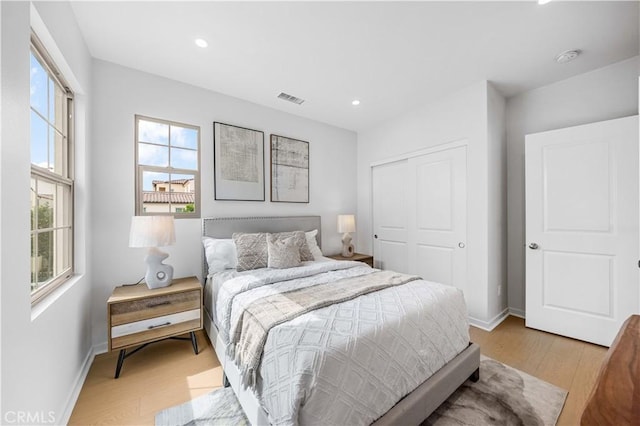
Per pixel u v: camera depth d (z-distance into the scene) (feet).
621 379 2.11
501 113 9.77
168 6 5.57
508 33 6.49
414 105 10.73
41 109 4.93
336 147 13.24
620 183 7.35
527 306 8.95
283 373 3.73
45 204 5.04
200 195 9.18
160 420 4.92
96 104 7.42
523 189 9.71
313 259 9.95
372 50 7.14
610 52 7.32
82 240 6.40
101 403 5.36
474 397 5.46
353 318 4.53
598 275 7.68
